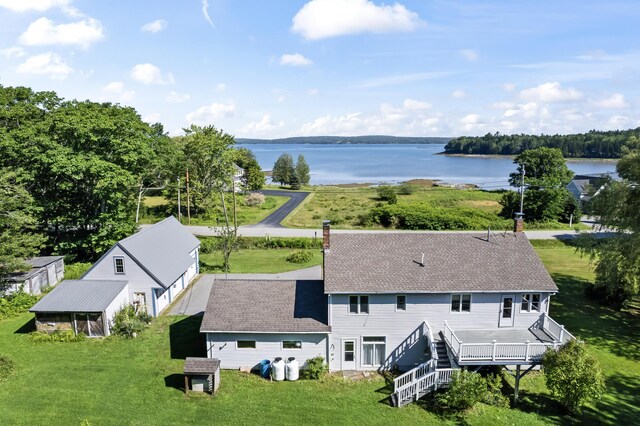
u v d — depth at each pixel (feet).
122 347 98.27
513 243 101.30
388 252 98.27
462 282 90.79
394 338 92.02
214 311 92.84
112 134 163.43
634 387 85.81
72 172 146.20
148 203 281.54
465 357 81.66
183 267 131.95
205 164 242.99
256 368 91.56
